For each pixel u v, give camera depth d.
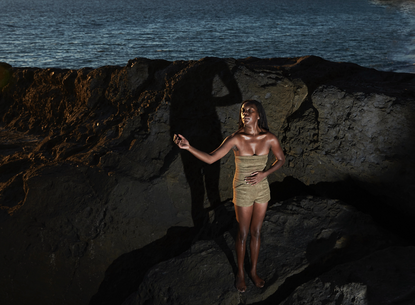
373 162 4.63
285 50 44.34
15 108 9.60
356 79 5.49
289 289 3.83
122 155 5.38
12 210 5.06
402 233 5.00
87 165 5.36
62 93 8.34
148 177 5.26
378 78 5.50
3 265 4.80
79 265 4.88
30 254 4.80
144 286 4.07
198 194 5.39
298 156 5.39
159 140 5.44
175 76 5.47
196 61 5.66
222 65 5.22
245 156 3.46
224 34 59.09
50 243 4.82
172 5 139.25
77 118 7.04
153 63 6.27
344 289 3.30
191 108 5.36
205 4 144.00
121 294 5.09
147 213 5.12
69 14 100.62
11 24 73.69
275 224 4.61
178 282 3.95
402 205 4.68
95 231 4.92
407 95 4.54
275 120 5.38
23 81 9.48
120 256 5.05
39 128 8.68
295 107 5.50
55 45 46.31
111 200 4.98
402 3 133.25
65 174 5.18
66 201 5.02
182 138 3.19
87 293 4.95
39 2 163.38
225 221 4.97
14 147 7.69
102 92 6.99
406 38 53.03
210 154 3.35
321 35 57.69
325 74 5.57
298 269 3.92
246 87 5.17
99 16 94.69
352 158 4.80
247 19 86.00
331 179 5.30
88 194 5.05
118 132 6.02
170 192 5.25
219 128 5.32
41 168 5.35
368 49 43.69
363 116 4.64
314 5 132.12
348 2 144.38
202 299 3.74
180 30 64.62
